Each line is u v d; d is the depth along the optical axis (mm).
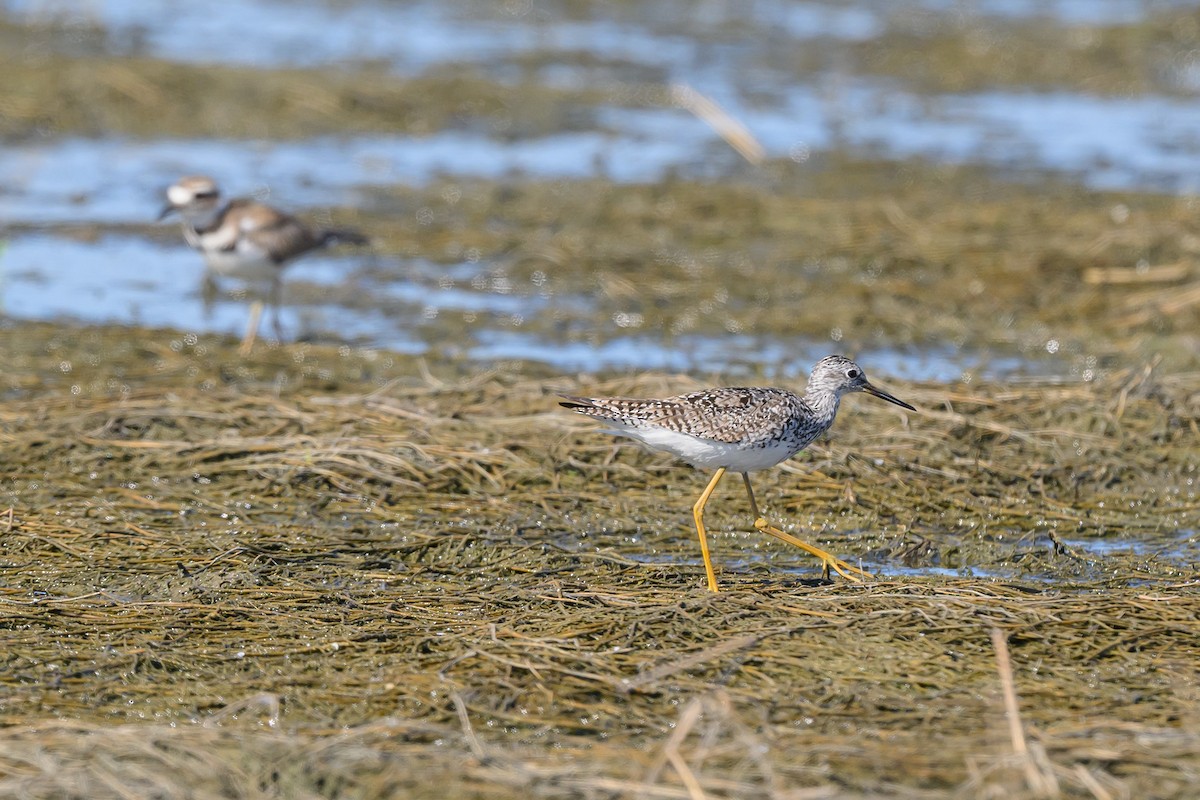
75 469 13633
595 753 8586
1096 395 15695
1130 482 13992
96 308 18922
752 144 25766
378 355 17375
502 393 15633
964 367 17312
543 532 12695
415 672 9672
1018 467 14141
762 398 11781
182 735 8609
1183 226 22109
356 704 9289
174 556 11820
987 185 24547
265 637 10258
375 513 13000
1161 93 30562
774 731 8781
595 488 13656
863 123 28234
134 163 25047
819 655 9891
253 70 29391
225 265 17734
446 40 33312
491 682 9477
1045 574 11945
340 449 13922
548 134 27312
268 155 25719
